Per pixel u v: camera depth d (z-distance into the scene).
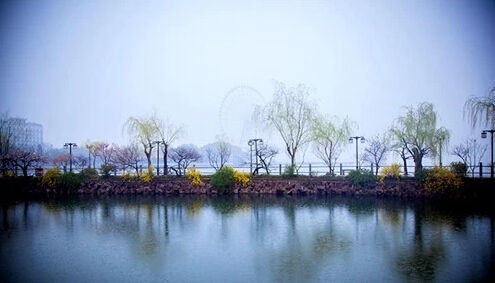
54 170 31.38
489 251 12.99
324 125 32.44
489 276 10.67
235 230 16.92
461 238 14.71
